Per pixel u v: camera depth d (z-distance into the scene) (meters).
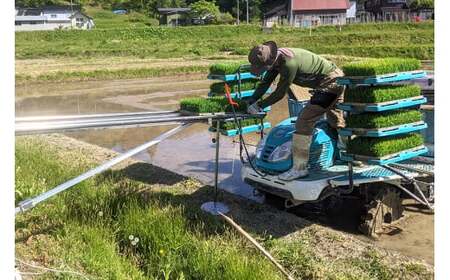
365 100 4.93
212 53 30.81
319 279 4.54
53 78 20.17
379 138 5.10
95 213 5.68
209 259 4.57
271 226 5.74
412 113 5.28
